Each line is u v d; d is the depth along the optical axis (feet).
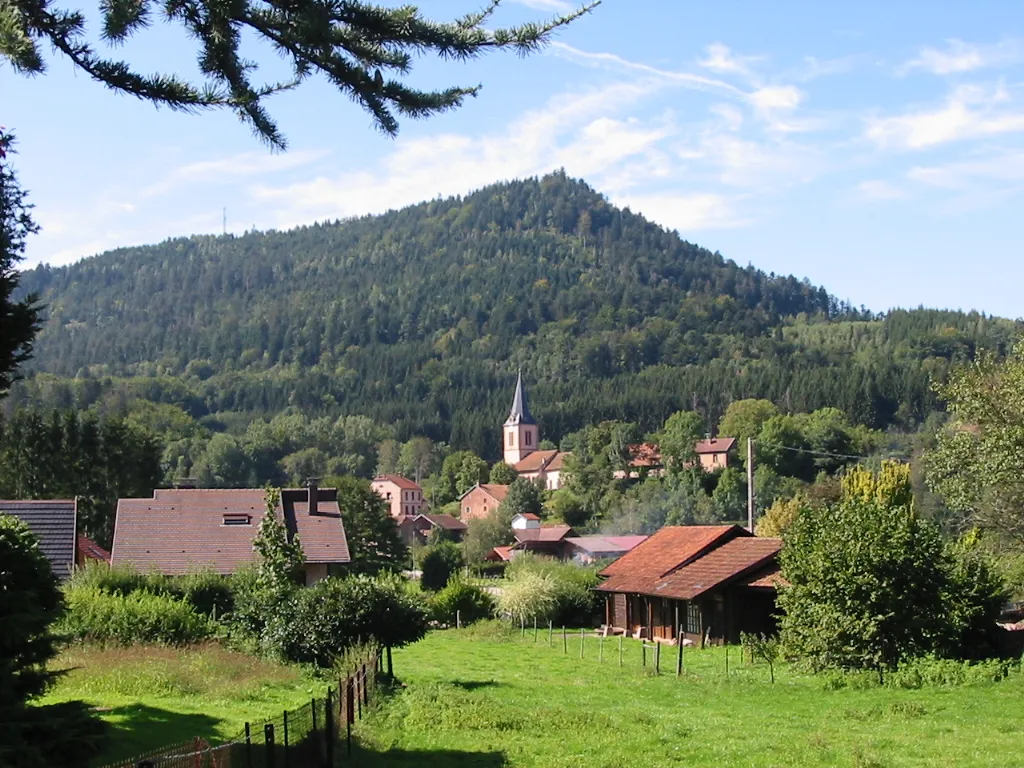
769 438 390.83
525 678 104.99
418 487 501.97
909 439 400.67
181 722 62.44
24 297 41.45
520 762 55.36
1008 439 95.86
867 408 492.54
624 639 152.97
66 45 33.30
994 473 97.30
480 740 62.49
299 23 33.01
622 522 342.23
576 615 176.45
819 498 203.62
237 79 35.04
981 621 97.30
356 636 93.56
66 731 39.93
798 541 97.25
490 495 459.32
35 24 32.71
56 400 467.93
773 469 373.61
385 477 496.23
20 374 41.73
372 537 256.73
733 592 134.41
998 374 101.45
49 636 43.27
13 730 37.50
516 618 171.94
